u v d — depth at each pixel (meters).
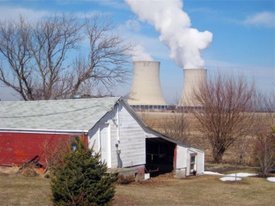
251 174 30.11
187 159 30.59
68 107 26.81
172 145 30.50
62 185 12.84
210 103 41.44
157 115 67.19
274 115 43.00
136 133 27.09
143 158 27.64
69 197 12.76
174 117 50.59
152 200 17.78
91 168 12.95
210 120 41.03
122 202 16.56
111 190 13.34
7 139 26.11
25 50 47.66
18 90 47.75
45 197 16.31
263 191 22.91
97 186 12.92
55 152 22.73
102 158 24.38
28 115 27.14
